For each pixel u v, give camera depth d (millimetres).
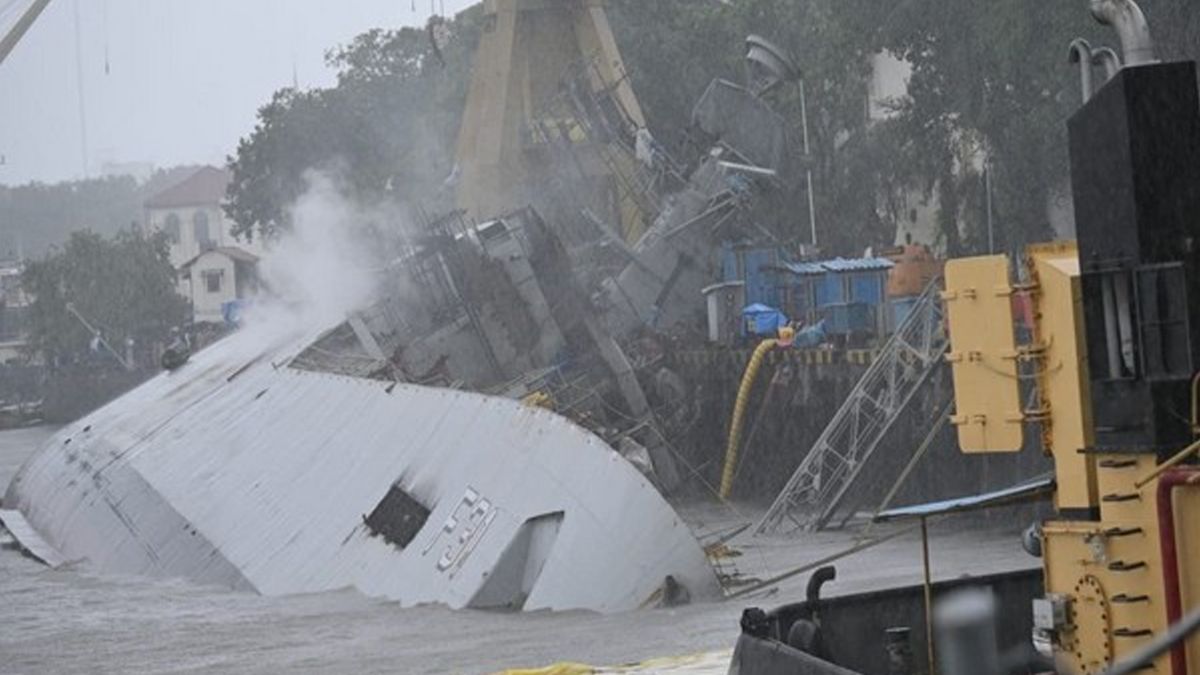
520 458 91125
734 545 106938
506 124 149875
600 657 71938
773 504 118125
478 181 150375
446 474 96312
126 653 85875
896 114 176875
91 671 81938
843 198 185375
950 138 152750
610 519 84875
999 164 135625
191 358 161750
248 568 106000
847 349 128125
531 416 92562
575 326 114812
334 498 105312
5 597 109750
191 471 125000
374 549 97438
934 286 117375
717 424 136500
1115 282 28062
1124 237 27859
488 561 87500
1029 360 30094
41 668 83938
